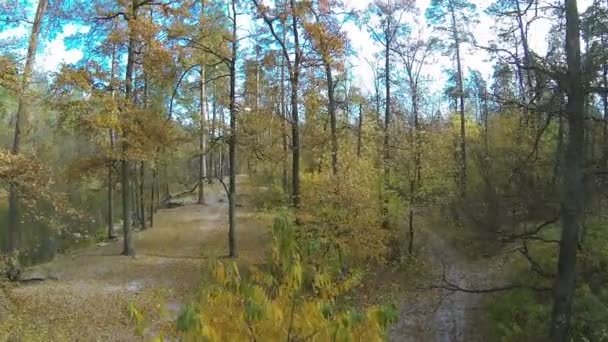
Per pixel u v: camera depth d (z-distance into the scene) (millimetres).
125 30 20828
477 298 16594
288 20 20531
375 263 21078
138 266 20703
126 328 13328
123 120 20797
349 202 18531
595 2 9297
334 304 4746
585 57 9477
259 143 22609
